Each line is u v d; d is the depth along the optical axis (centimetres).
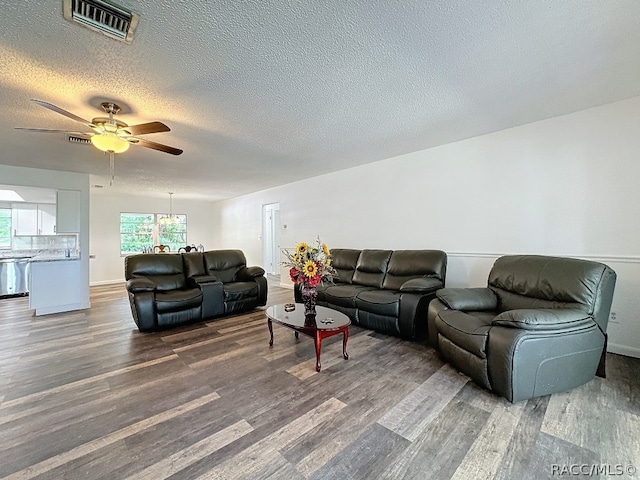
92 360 266
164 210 854
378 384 218
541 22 162
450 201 379
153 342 312
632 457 144
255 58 190
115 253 770
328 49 183
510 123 312
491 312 268
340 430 166
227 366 252
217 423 174
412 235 420
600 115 273
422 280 324
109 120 253
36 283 431
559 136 296
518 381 188
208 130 313
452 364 247
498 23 163
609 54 192
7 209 596
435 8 151
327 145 373
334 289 385
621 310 266
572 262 235
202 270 448
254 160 439
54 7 144
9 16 148
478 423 171
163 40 171
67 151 377
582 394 201
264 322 384
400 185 433
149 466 141
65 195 482
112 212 768
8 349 293
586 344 204
